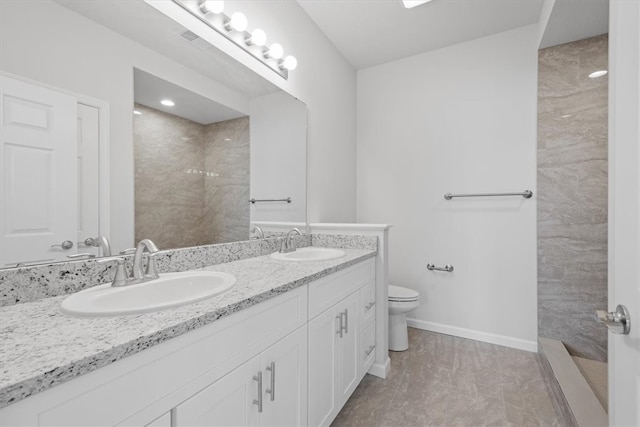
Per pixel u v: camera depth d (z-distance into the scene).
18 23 0.92
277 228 2.00
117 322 0.71
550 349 2.09
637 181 0.60
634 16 0.62
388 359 2.07
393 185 2.91
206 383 0.79
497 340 2.45
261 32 1.72
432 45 2.66
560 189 2.21
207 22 1.53
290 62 1.98
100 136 1.13
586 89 2.14
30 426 0.49
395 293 2.40
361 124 3.08
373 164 3.01
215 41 1.58
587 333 2.14
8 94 0.90
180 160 1.42
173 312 0.78
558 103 2.22
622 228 0.67
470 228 2.57
